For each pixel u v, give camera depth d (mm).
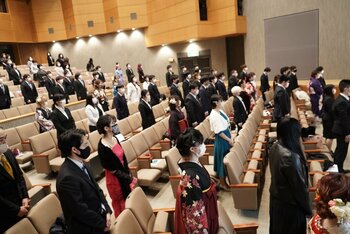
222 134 4086
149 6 13750
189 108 5961
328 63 9695
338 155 4242
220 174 4207
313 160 3961
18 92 9781
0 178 2697
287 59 10625
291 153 2244
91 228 2256
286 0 10273
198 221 1743
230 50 12852
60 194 2209
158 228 2613
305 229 2340
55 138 5711
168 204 4125
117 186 3176
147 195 4441
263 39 11117
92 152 5285
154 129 5719
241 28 11375
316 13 9656
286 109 5742
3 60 11727
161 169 4594
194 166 1901
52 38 16297
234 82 8883
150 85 8367
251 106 6965
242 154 4320
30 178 5410
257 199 3758
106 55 15531
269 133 5863
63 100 5133
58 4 16047
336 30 9352
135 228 2479
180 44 13641
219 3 11438
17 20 15961
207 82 7125
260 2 10961
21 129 6043
